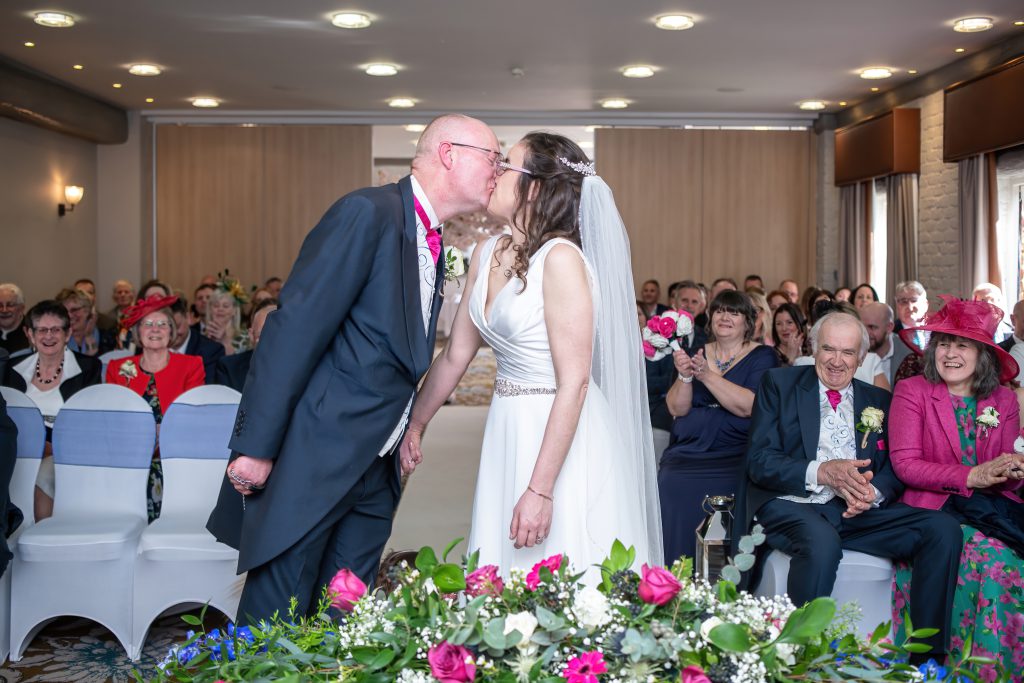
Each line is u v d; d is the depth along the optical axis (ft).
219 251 40.37
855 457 11.34
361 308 7.82
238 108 38.52
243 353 17.25
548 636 4.73
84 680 11.18
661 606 4.82
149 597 11.84
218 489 12.99
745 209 39.96
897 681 4.96
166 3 22.79
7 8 23.27
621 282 8.06
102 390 13.10
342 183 40.19
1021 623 10.03
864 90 33.58
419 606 4.99
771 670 4.59
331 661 4.99
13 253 32.12
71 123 33.58
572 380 7.38
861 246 35.91
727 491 13.50
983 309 11.21
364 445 7.86
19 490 12.77
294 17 24.06
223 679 5.06
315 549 7.99
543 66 29.86
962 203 27.58
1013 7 22.58
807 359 15.81
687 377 14.39
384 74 31.22
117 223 39.01
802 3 22.38
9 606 11.89
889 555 10.55
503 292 7.70
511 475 7.76
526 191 7.79
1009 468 10.29
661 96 35.06
